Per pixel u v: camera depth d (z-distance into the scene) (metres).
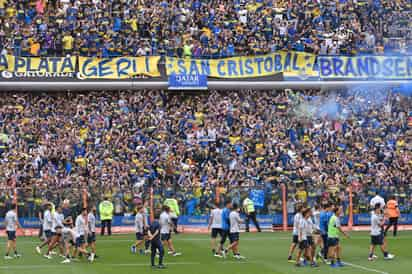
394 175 108.00
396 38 128.50
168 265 67.50
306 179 104.12
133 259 71.38
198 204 99.25
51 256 73.38
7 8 121.12
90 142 107.75
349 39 127.25
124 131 110.19
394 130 116.69
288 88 121.25
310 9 130.00
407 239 89.88
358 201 102.69
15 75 114.12
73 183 98.06
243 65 121.75
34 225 95.25
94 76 116.69
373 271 64.19
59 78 115.44
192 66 120.19
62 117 112.12
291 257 70.69
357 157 110.56
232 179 103.44
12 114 110.81
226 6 128.38
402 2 133.12
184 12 125.75
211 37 123.88
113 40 120.62
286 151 109.88
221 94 119.94
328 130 115.50
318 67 122.62
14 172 100.50
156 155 106.81
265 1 129.75
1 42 116.69
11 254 75.06
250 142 111.25
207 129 112.62
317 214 70.12
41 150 105.31
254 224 99.88
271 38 125.12
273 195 100.94
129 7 124.62
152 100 116.62
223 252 72.62
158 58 119.94
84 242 69.94
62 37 119.25
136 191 97.88
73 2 123.88
